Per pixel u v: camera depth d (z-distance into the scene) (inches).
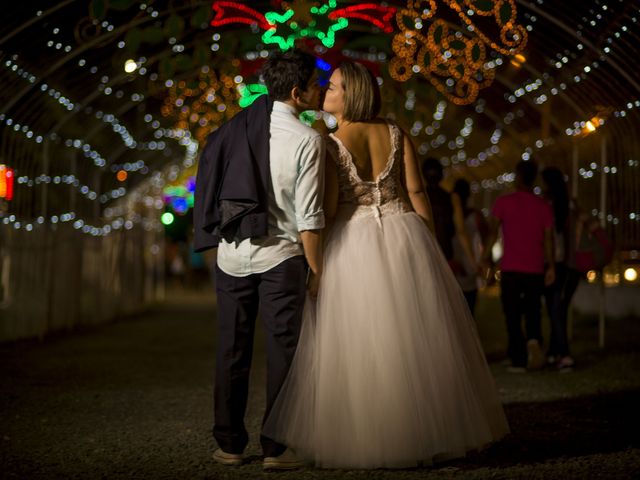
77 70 439.2
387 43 443.5
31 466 188.7
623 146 405.7
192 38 462.0
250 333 191.0
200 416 249.0
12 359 377.7
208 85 520.7
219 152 186.5
